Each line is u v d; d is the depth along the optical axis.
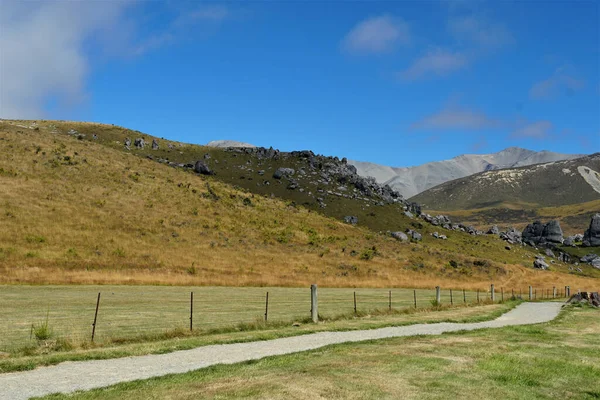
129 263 49.22
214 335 17.84
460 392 9.91
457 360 13.27
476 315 28.56
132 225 61.28
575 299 41.34
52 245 49.06
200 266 53.16
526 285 80.06
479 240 150.12
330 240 78.19
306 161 190.75
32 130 90.19
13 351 13.83
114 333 17.44
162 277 45.66
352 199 160.88
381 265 70.69
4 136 77.88
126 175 79.25
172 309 25.52
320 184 168.50
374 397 9.31
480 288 67.25
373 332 19.84
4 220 51.91
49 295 29.73
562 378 11.65
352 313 25.77
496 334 19.83
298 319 22.84
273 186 160.38
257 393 9.41
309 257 66.94
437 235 140.50
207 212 75.19
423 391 9.88
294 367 12.04
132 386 9.99
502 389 10.30
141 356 13.77
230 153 190.25
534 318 29.05
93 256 48.81
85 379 10.83
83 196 65.62
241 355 14.05
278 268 58.97
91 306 25.20
